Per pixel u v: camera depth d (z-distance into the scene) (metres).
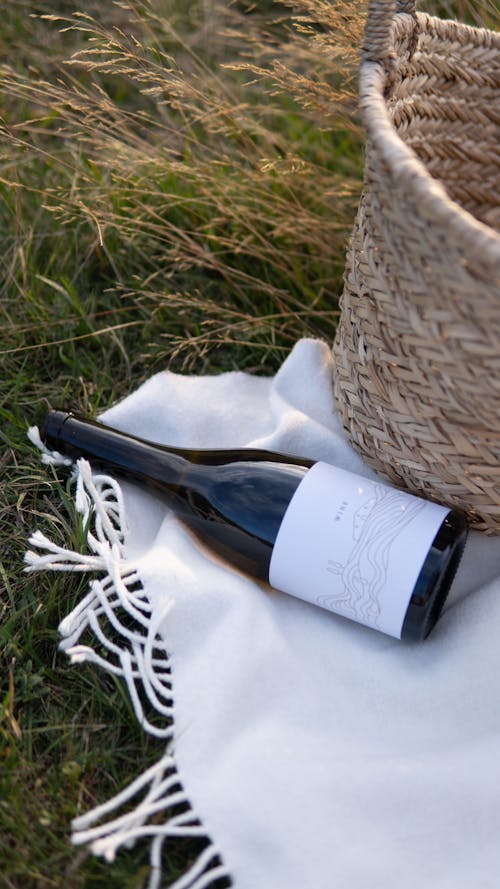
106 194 1.23
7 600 0.96
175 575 0.89
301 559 0.84
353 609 0.84
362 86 0.79
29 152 1.32
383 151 0.72
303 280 1.32
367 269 0.84
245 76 1.53
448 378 0.78
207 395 1.11
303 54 1.27
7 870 0.75
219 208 1.25
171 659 0.85
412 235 0.73
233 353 1.27
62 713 0.86
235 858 0.72
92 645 0.89
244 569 0.92
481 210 1.09
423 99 0.96
